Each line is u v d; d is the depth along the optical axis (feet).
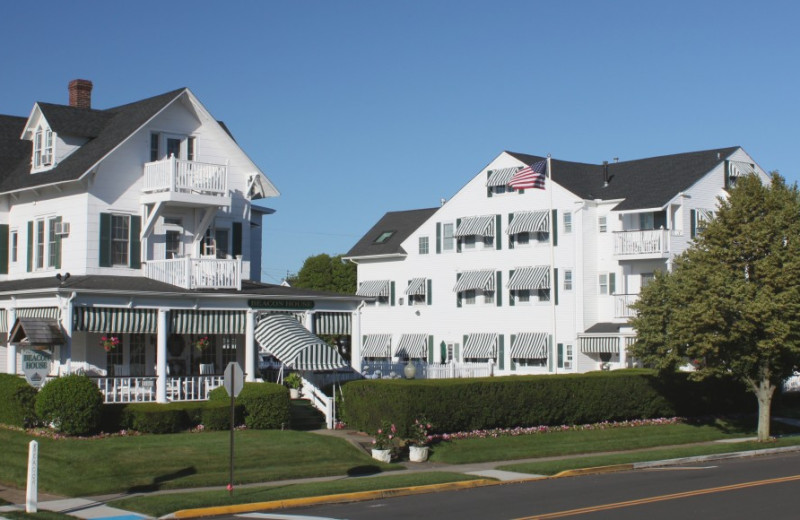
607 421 127.85
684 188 176.14
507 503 69.46
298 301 119.14
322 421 113.80
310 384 119.65
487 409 112.98
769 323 114.21
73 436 93.35
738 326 114.52
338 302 123.75
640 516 61.16
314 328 121.49
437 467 94.99
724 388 143.02
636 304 134.82
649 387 132.87
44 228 123.85
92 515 65.41
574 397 122.93
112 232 118.11
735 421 139.64
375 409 107.24
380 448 96.07
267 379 131.54
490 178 196.54
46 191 123.03
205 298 111.24
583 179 194.39
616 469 94.02
